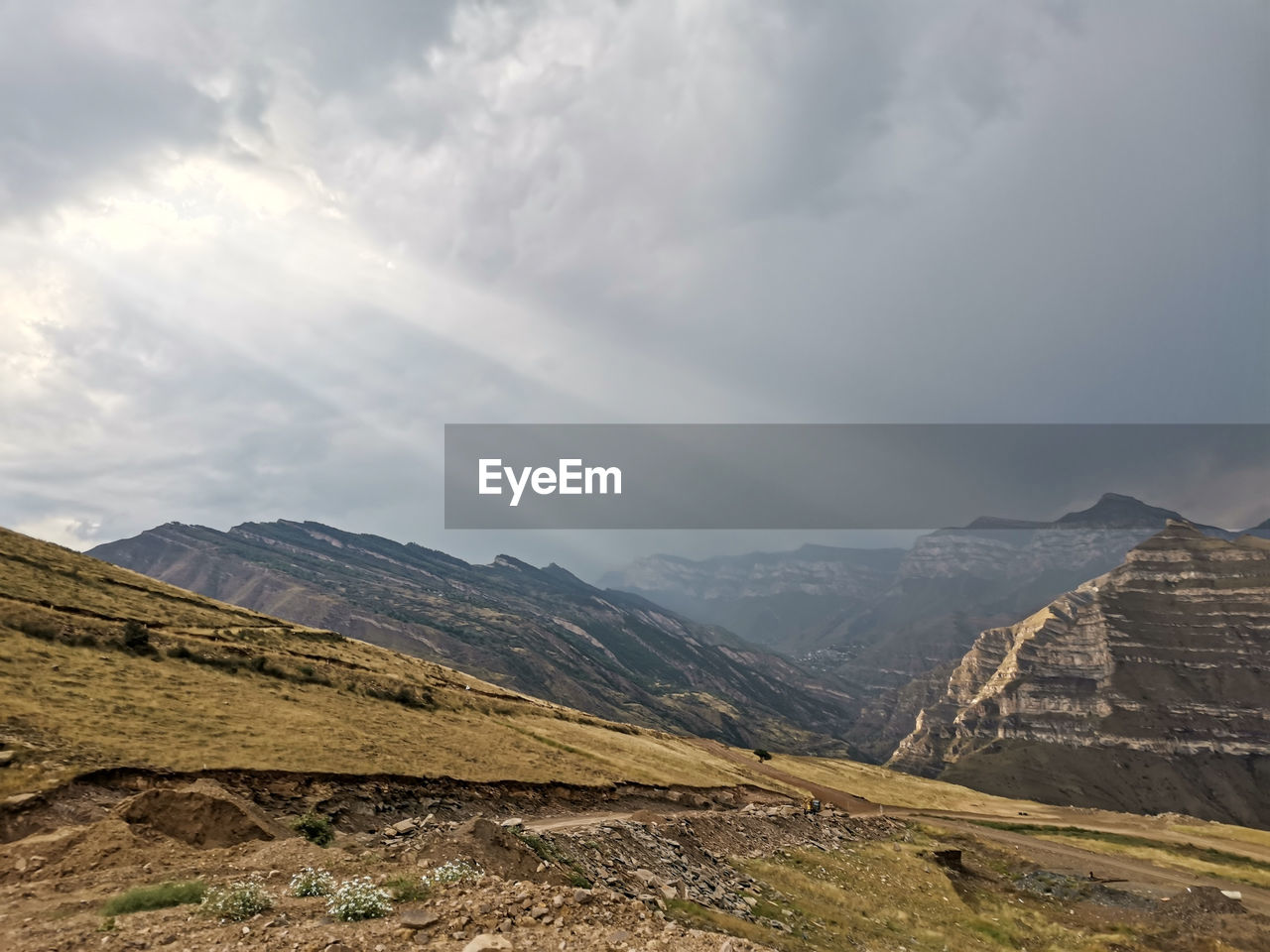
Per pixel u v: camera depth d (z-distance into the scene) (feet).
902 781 537.65
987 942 144.56
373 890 55.62
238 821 86.94
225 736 152.35
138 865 67.21
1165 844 335.47
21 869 63.36
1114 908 205.98
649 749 355.97
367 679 267.80
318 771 148.87
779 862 164.86
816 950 105.09
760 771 440.86
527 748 249.55
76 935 45.01
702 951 54.49
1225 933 173.88
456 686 351.46
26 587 229.86
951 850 237.86
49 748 115.85
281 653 269.03
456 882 62.13
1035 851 298.15
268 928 48.24
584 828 130.31
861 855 203.82
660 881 113.50
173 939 45.29
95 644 193.67
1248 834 369.30
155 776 120.16
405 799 157.07
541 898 59.98
